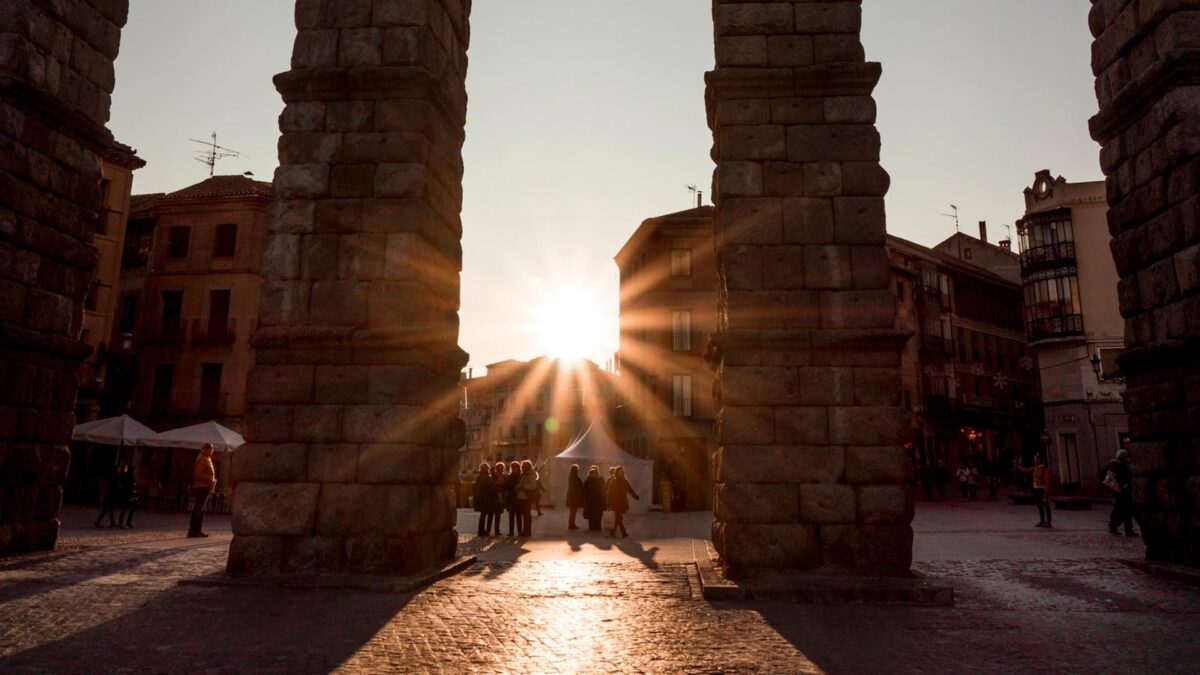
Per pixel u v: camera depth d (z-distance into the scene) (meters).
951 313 53.47
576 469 21.66
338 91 10.80
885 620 7.80
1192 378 10.48
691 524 24.66
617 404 47.47
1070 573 10.91
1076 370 42.03
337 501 9.86
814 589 8.91
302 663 5.88
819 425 10.19
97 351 33.22
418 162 10.63
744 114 10.97
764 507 10.01
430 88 10.75
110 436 25.25
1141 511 11.59
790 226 10.69
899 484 9.99
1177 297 10.84
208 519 24.14
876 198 10.71
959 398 52.19
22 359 11.79
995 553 13.59
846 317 10.48
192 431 26.81
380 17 10.96
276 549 9.78
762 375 10.35
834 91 10.93
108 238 34.00
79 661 5.81
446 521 11.22
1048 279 43.59
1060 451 42.47
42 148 12.25
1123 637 6.94
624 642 6.68
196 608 7.86
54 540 12.33
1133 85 11.38
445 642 6.57
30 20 11.93
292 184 10.73
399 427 9.97
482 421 88.62
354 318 10.36
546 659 6.05
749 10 11.19
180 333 39.03
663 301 41.25
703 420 39.72
